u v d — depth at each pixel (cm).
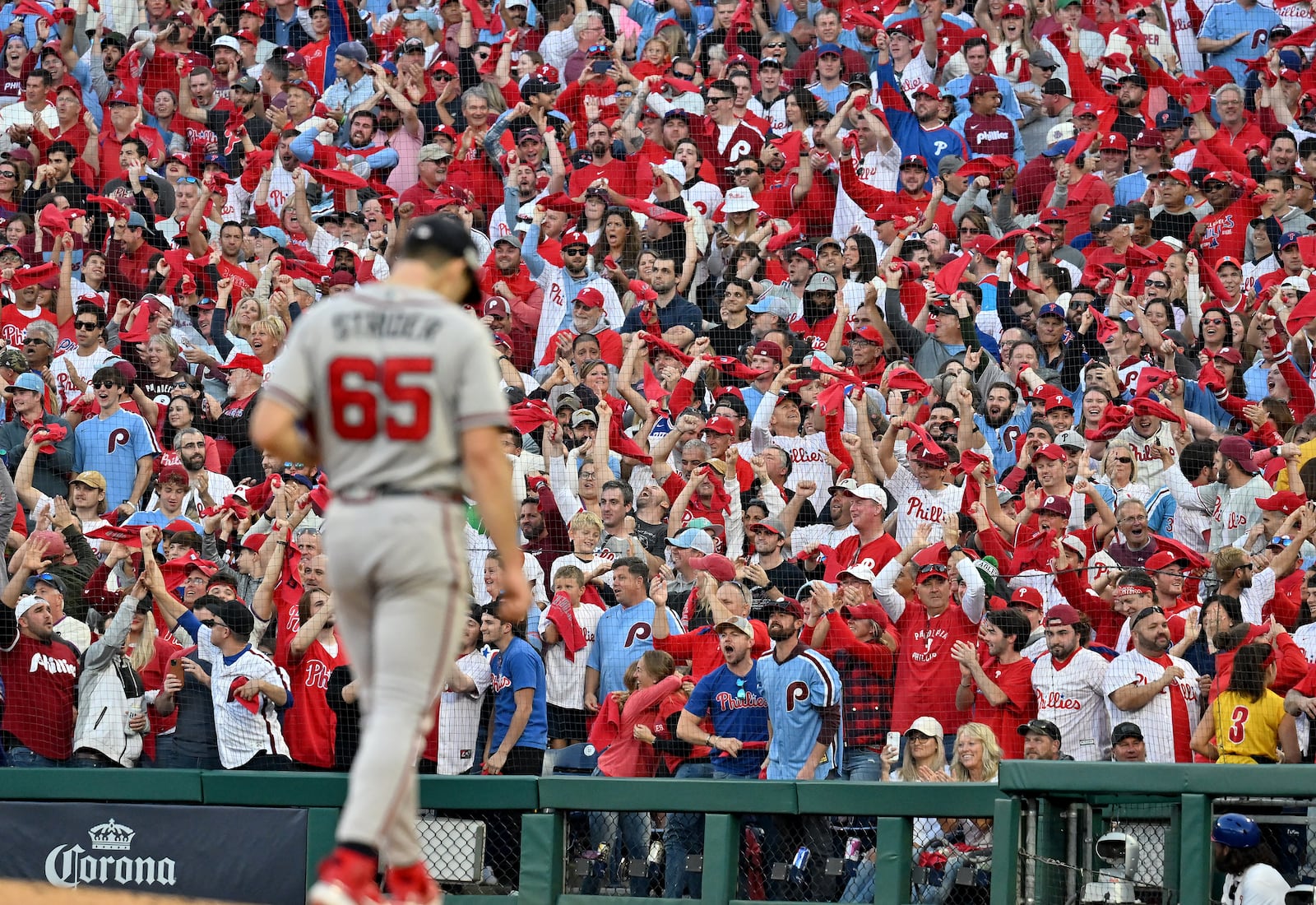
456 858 2798
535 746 2956
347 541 1191
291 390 1209
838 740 2817
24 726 3014
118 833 2877
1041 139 5300
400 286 1245
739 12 5631
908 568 3155
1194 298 4325
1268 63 5216
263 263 4753
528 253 4619
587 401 3931
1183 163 5003
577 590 3169
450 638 1207
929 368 4134
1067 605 2873
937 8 5506
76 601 3244
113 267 4594
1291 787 2309
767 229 4697
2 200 5019
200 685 3045
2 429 3966
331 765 2966
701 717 2903
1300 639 2966
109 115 5303
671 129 5050
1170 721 2753
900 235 4528
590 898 2716
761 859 2692
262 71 5712
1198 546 3516
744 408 3894
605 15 5681
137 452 3922
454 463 1222
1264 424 3856
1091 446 3759
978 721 2866
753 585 3228
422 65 5422
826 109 5234
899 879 2555
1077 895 2484
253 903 2798
